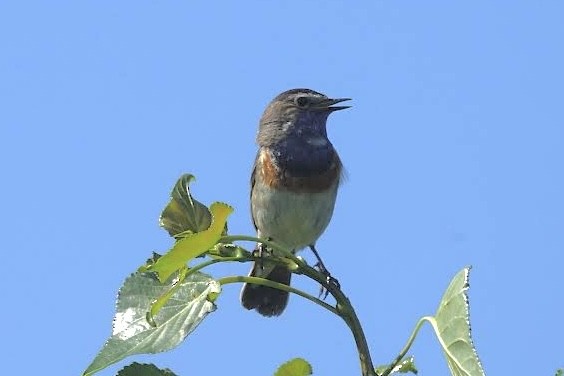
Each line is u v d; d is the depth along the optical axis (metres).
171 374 7.13
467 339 6.39
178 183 7.95
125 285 7.48
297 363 7.47
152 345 7.07
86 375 6.95
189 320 7.23
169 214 7.95
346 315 7.54
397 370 7.85
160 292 7.44
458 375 6.48
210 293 7.32
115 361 7.00
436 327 6.71
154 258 7.62
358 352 7.46
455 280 6.68
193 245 7.03
